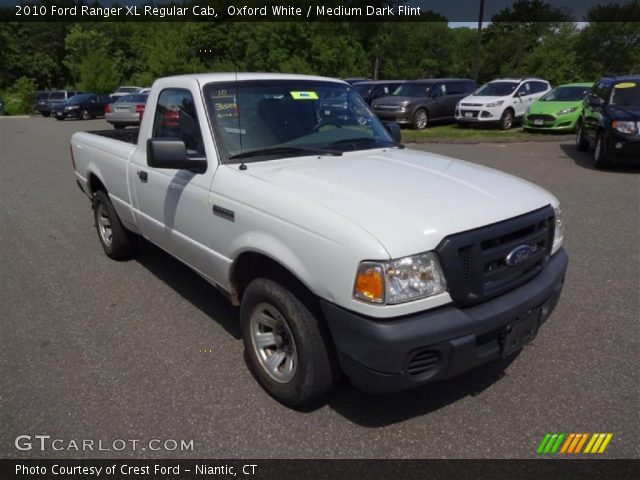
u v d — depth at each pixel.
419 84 18.58
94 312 4.34
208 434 2.87
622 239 5.99
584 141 12.23
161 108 4.08
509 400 3.14
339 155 3.66
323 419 2.99
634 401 3.11
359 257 2.46
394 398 3.18
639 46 46.12
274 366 3.13
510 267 2.78
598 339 3.80
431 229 2.54
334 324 2.62
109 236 5.54
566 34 47.44
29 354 3.68
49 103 32.91
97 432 2.88
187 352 3.70
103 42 57.38
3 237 6.39
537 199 3.09
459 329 2.54
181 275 5.12
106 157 4.96
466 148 13.51
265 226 2.94
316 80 4.22
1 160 12.77
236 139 3.53
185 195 3.65
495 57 49.09
